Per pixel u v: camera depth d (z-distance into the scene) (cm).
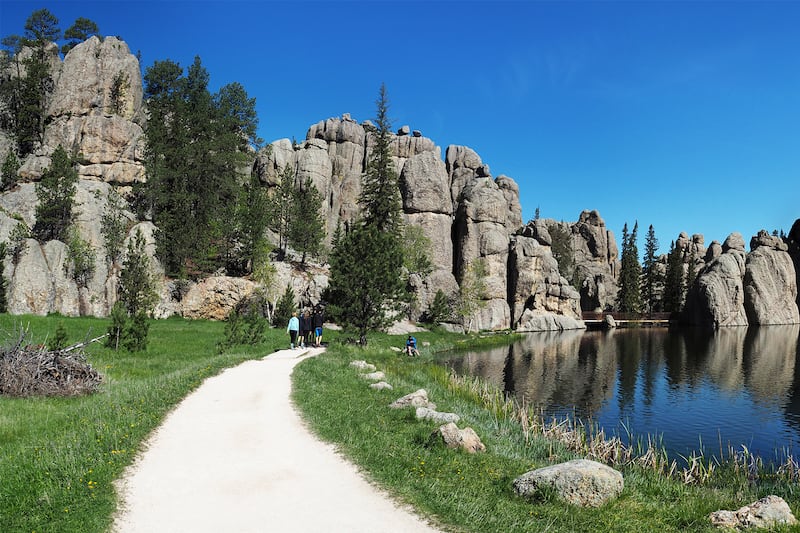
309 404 1722
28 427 1377
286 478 1062
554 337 8150
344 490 1004
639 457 1841
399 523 865
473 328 8625
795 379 4453
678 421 3028
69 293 5444
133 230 6378
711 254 13962
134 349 3028
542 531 881
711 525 984
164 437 1334
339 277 4181
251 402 1770
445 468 1173
